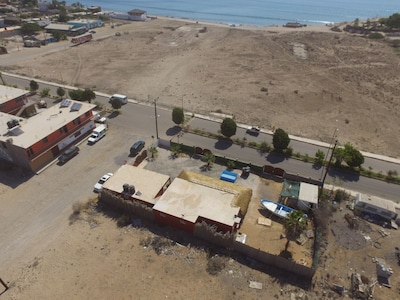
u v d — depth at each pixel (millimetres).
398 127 62781
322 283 31594
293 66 98312
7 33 133875
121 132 59719
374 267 33406
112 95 76062
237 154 53625
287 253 34938
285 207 40312
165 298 29891
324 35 138125
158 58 107312
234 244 34438
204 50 117250
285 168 50219
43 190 44594
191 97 76062
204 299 29875
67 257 34125
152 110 68750
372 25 157125
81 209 40781
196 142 57062
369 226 38719
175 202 38969
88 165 50094
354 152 48281
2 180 46656
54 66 97812
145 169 48062
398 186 46750
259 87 82188
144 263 33438
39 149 49125
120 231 37625
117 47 121500
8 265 33375
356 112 68688
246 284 31406
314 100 74625
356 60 103375
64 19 161250
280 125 63344
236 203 38969
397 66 96750
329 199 42844
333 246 35750
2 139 48344
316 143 57031
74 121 55875
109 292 30406
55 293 30312
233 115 66875
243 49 117500
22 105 67000
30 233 37438
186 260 33906
